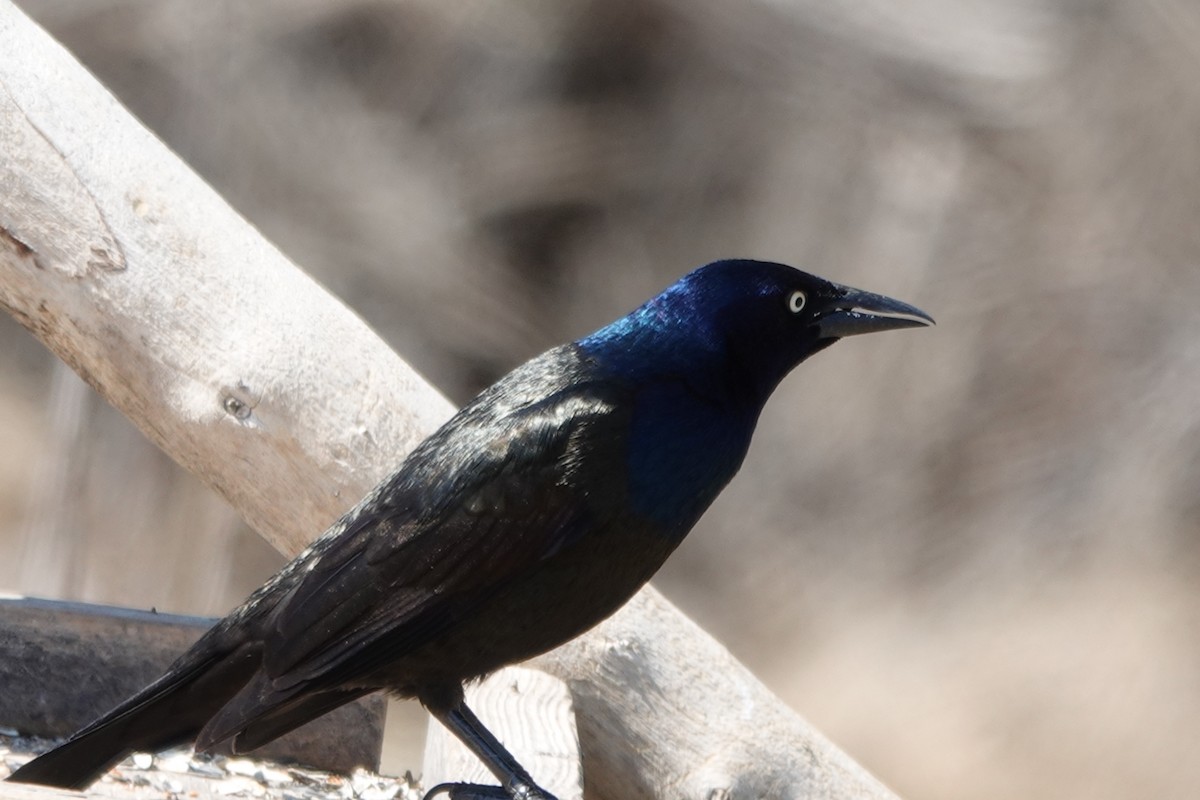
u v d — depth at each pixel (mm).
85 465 12531
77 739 4961
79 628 5855
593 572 5082
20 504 15797
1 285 5543
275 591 5055
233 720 4848
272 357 5461
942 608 16156
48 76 5488
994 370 16750
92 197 5441
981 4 17094
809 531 16828
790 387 17141
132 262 5441
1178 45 16516
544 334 17750
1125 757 14312
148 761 5727
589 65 17922
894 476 16812
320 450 5492
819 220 17516
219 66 16062
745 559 16781
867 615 16250
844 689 15336
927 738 14711
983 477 16594
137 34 15883
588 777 5883
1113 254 16547
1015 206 16938
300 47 16453
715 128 17828
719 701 5871
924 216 17109
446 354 17438
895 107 17438
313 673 4953
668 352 5227
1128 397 16344
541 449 4992
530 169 17609
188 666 5031
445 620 5008
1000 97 16984
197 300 5477
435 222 17250
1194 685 14875
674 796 5836
